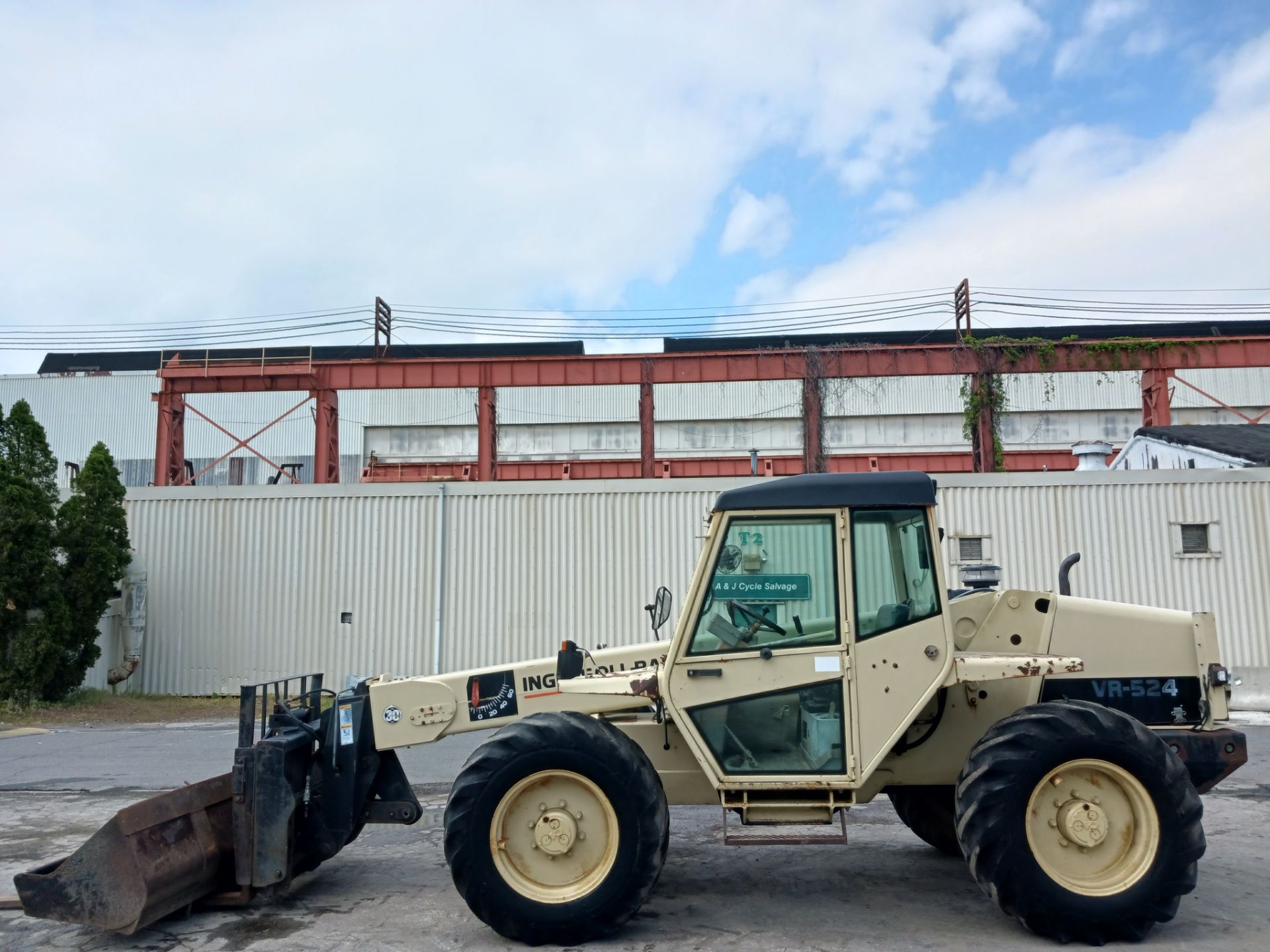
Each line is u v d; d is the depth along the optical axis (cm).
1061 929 448
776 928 480
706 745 473
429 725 549
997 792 453
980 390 2388
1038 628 541
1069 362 2341
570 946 457
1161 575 1561
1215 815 725
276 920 502
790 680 474
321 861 539
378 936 477
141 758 1052
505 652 1650
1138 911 445
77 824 736
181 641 1688
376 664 1658
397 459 4169
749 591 485
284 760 509
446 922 499
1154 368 2311
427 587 1669
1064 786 463
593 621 1648
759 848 641
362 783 551
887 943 455
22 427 1569
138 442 4366
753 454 2589
